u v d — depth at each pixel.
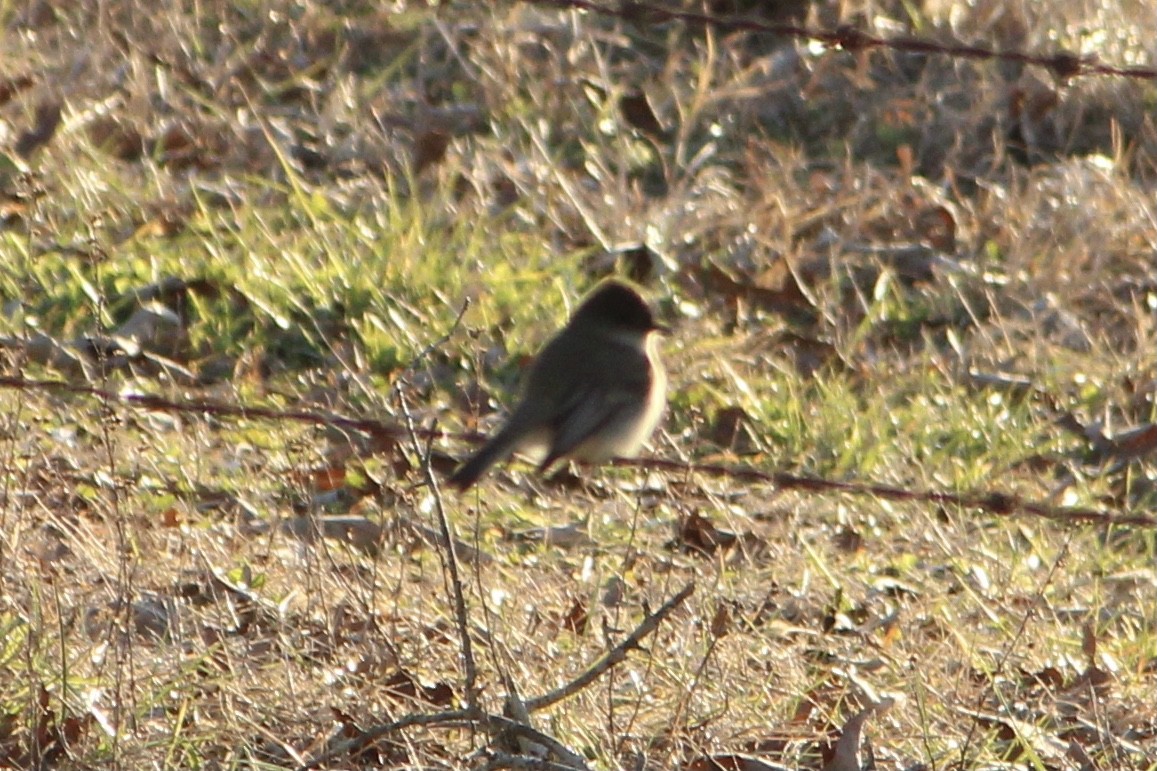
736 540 10.41
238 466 10.82
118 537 8.50
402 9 17.45
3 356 11.44
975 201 15.89
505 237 14.09
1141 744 8.50
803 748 8.17
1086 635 9.18
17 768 7.41
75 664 7.91
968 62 16.98
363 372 12.02
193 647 8.39
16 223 13.55
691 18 9.80
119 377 11.55
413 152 15.40
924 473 11.62
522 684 8.12
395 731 7.53
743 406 12.23
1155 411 12.72
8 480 8.66
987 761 8.02
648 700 8.17
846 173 15.28
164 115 15.57
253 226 13.81
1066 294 14.41
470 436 9.32
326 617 8.46
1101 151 16.64
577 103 16.47
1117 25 17.33
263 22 17.12
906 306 14.25
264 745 7.71
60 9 16.84
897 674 8.86
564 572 9.89
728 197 15.30
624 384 9.55
